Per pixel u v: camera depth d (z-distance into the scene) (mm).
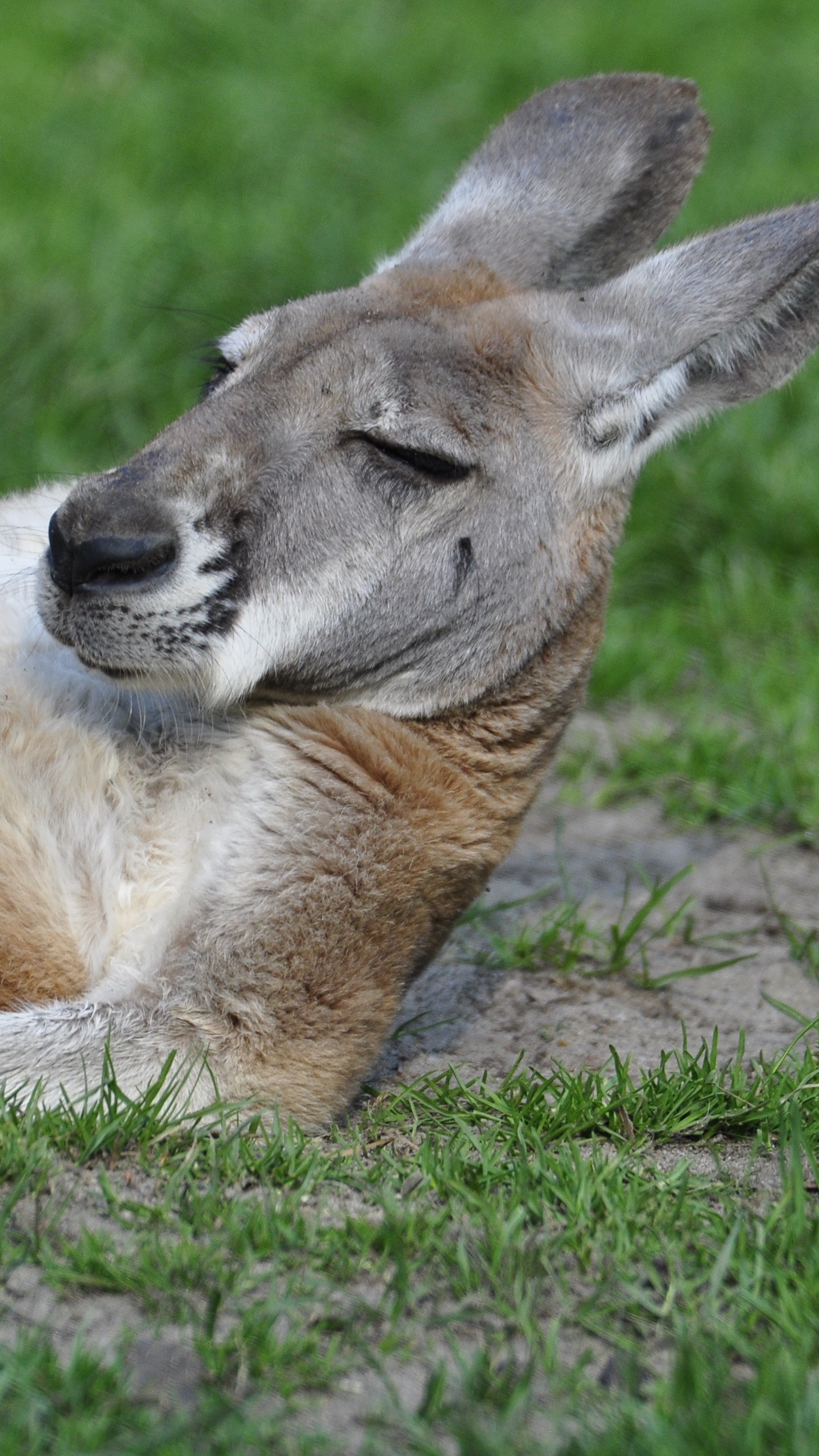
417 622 8125
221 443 7867
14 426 13984
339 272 15797
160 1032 7242
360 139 19250
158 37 20922
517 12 24406
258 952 7332
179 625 7676
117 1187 6652
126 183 17344
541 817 11672
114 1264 6059
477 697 8266
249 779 7758
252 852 7500
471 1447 5258
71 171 17578
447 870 8055
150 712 8133
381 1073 8266
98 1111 6840
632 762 12008
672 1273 6328
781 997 9312
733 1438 5355
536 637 8367
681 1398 5582
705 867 11047
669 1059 8414
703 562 14016
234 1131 7012
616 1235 6512
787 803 11570
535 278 9438
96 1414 5348
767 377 8602
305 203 17250
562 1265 6422
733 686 12789
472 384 8172
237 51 20984
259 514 7855
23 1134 6684
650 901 9492
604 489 8586
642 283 8602
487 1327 6086
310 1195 6777
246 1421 5371
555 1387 5730
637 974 9508
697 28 24406
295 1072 7391
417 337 8188
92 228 16188
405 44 22016
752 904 10562
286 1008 7363
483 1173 6875
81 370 14414
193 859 7730
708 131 9930
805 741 11938
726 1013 9102
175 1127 6949
